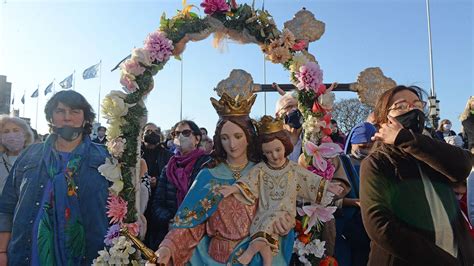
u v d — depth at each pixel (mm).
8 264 2967
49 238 2912
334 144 2992
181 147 4027
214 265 2637
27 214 2945
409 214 2229
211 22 3209
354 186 3498
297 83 3152
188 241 2697
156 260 2566
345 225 3430
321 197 2803
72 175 3037
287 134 2809
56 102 3084
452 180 2260
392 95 2580
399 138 2285
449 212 2260
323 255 3037
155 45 3053
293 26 3467
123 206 2961
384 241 2195
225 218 2682
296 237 2955
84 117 3176
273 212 2643
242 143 2783
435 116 8594
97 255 2961
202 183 2795
